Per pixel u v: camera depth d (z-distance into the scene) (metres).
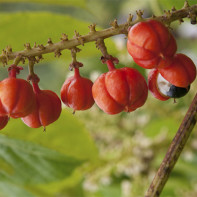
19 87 0.37
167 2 0.43
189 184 0.49
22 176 0.48
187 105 0.48
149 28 0.36
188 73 0.37
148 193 0.37
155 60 0.36
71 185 0.51
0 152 0.47
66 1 0.46
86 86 0.38
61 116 0.46
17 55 0.38
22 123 0.46
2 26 0.44
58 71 0.63
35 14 0.44
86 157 0.48
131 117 0.50
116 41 0.48
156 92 0.38
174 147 0.37
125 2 0.64
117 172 0.49
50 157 0.47
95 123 0.49
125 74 0.37
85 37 0.38
